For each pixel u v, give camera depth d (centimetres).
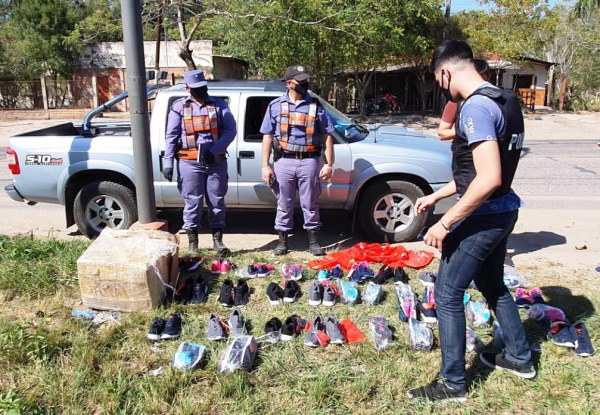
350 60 1786
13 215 747
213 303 429
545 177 1005
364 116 2419
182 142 518
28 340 356
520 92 2770
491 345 360
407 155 559
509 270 478
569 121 2248
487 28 2317
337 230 644
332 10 1464
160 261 422
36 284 453
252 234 635
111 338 368
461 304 296
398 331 383
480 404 299
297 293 439
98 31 1508
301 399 305
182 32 1356
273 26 1556
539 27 2266
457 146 281
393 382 319
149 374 328
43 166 590
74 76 2770
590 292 446
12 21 2794
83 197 598
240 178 580
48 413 292
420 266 504
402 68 2511
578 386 314
